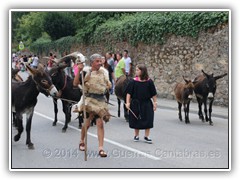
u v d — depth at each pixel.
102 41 23.73
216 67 15.38
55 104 10.97
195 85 11.99
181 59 17.06
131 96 8.84
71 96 10.12
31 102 8.09
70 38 30.33
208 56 15.71
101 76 7.50
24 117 12.65
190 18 16.27
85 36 25.83
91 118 7.75
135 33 19.69
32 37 45.03
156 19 18.17
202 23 15.75
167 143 8.80
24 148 8.24
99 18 25.08
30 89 8.01
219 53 15.20
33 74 7.90
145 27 18.83
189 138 9.38
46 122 11.59
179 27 16.84
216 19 15.15
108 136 9.56
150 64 18.89
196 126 11.12
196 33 16.09
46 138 9.29
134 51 20.06
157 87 18.52
